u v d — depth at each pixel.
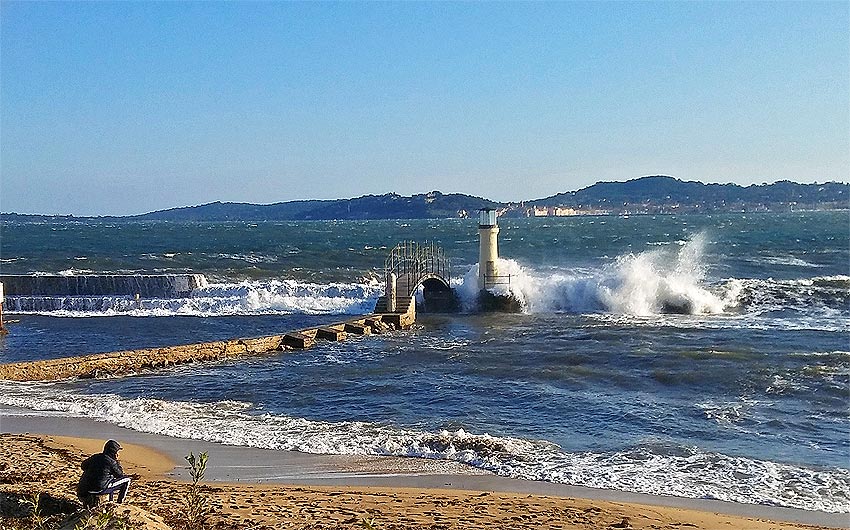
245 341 28.00
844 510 12.59
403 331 32.94
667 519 11.87
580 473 14.41
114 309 40.28
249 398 20.86
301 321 36.84
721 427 17.41
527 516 11.77
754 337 28.94
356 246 89.94
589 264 61.00
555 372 22.97
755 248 79.06
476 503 12.43
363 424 17.91
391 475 14.32
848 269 55.59
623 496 13.23
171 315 39.03
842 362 23.33
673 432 17.08
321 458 15.31
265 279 49.84
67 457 14.47
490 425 17.83
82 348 30.28
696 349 26.19
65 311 40.31
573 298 38.50
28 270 57.25
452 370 23.83
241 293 42.81
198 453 15.56
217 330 34.53
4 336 33.12
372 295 42.16
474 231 135.00
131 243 98.69
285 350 28.55
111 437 16.73
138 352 25.91
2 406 19.62
